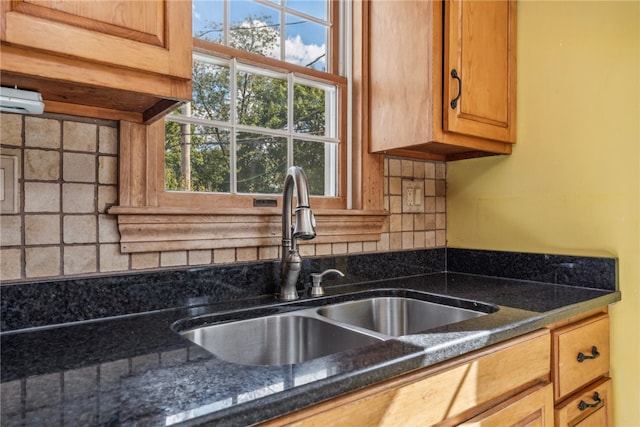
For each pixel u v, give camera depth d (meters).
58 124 0.94
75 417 0.49
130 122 1.02
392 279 1.58
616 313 1.31
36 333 0.86
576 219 1.41
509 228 1.58
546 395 1.02
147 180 1.05
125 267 1.02
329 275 1.41
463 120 1.37
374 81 1.51
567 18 1.43
